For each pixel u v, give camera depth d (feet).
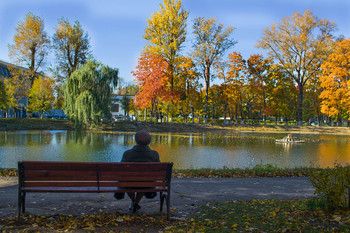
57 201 20.35
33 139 91.50
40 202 19.90
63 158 57.57
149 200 21.53
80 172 15.79
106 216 16.94
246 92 202.49
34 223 15.39
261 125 180.86
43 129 134.21
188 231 14.64
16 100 167.63
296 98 207.10
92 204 19.89
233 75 183.62
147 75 159.43
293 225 15.44
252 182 29.89
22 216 16.43
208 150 75.10
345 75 155.84
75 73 134.41
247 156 65.57
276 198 23.40
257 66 184.44
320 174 19.03
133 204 18.07
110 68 135.95
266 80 187.42
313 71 174.19
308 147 86.07
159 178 16.72
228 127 171.32
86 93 130.00
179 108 206.08
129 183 16.39
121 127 144.97
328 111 162.71
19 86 164.45
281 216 17.31
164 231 14.79
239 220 16.63
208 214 18.02
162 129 154.61
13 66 167.73
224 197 23.30
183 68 165.99
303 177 33.58
